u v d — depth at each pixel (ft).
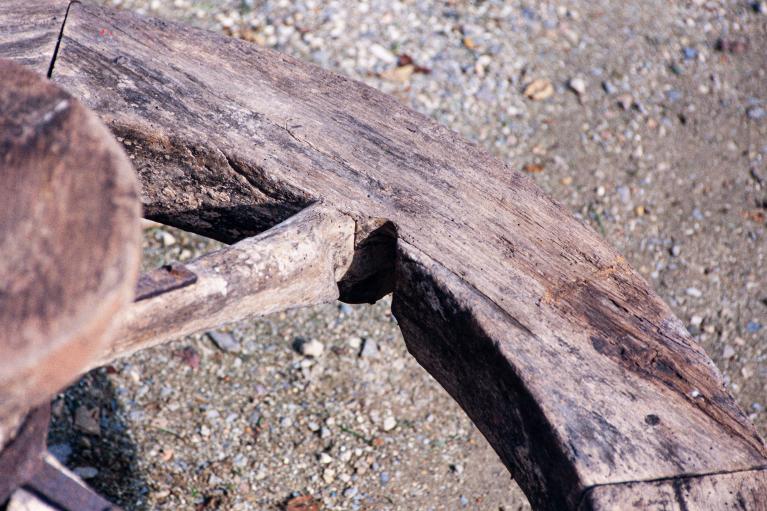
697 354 3.38
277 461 5.15
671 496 3.14
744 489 3.16
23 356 2.63
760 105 7.66
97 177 2.81
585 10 8.09
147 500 4.89
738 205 6.88
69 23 3.97
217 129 3.69
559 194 6.52
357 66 6.89
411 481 5.18
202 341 5.51
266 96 3.83
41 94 2.91
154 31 3.99
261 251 3.34
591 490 3.14
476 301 3.41
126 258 2.73
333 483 5.12
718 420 3.27
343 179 3.63
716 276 6.38
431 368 3.62
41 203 2.77
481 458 5.32
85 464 4.91
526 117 6.92
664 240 6.50
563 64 7.46
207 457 5.10
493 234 3.56
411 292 3.55
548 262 3.52
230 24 7.07
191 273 3.19
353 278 3.66
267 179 3.63
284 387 5.40
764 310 6.26
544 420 3.24
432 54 7.16
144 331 3.13
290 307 3.46
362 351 5.60
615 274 3.52
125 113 3.69
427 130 3.81
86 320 2.67
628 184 6.75
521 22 7.72
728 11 8.54
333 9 7.31
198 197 3.75
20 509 2.95
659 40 7.99
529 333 3.37
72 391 5.14
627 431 3.23
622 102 7.27
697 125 7.35
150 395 5.25
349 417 5.34
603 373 3.32
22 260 2.71
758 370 5.93
